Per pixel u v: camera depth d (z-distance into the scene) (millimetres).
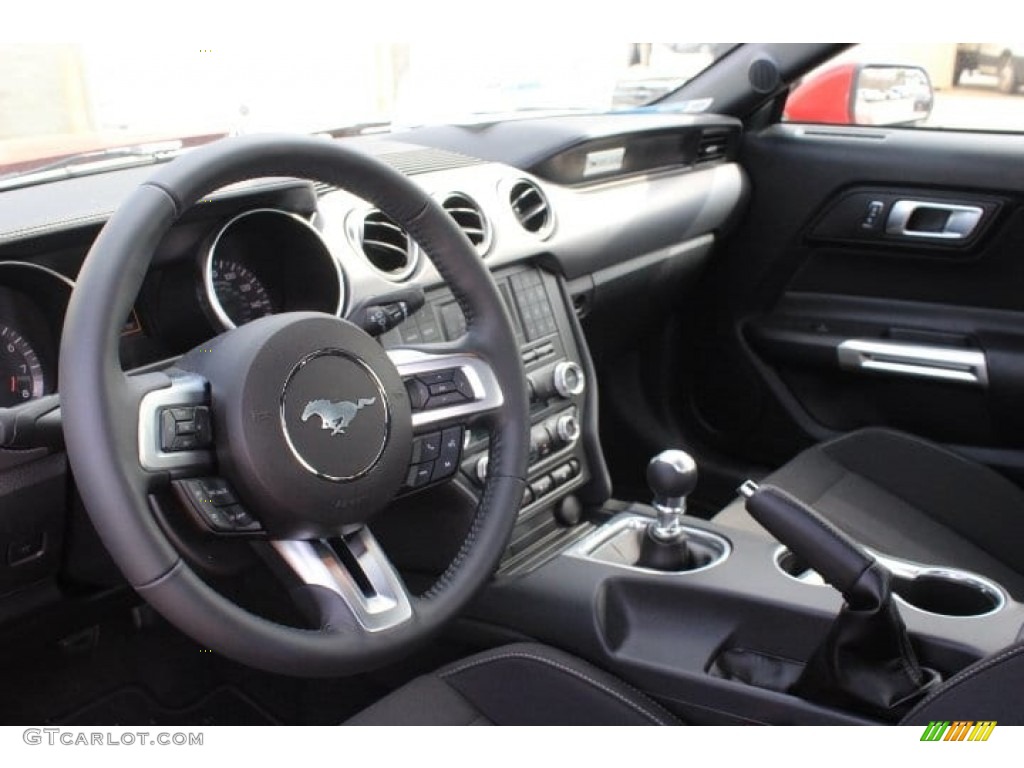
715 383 2264
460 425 1089
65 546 1124
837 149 2021
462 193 1487
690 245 2027
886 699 1039
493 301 1114
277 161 934
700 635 1238
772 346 2146
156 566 816
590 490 1561
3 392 1035
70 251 1042
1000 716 883
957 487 1733
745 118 2119
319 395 912
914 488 1750
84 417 800
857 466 1794
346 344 943
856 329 2064
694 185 1964
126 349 1094
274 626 881
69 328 813
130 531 809
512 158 1698
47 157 1361
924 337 1996
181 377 897
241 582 1353
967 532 1706
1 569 1066
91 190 1187
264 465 876
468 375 1097
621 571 1306
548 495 1469
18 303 1030
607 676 1158
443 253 1091
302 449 895
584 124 1765
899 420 2062
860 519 1679
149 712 1497
